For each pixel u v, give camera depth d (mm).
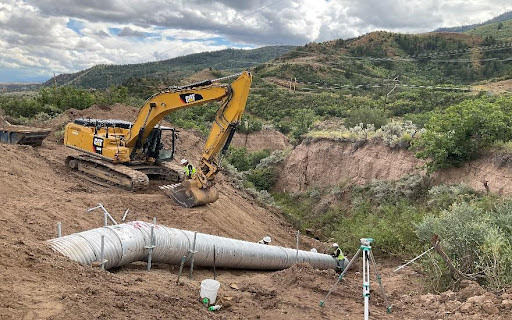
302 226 24750
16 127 23766
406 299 9625
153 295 7129
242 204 21578
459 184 20172
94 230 8938
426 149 22141
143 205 15367
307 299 9000
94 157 18531
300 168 32844
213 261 10594
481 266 10250
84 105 40812
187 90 16156
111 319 5836
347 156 29500
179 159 25172
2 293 5832
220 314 7387
